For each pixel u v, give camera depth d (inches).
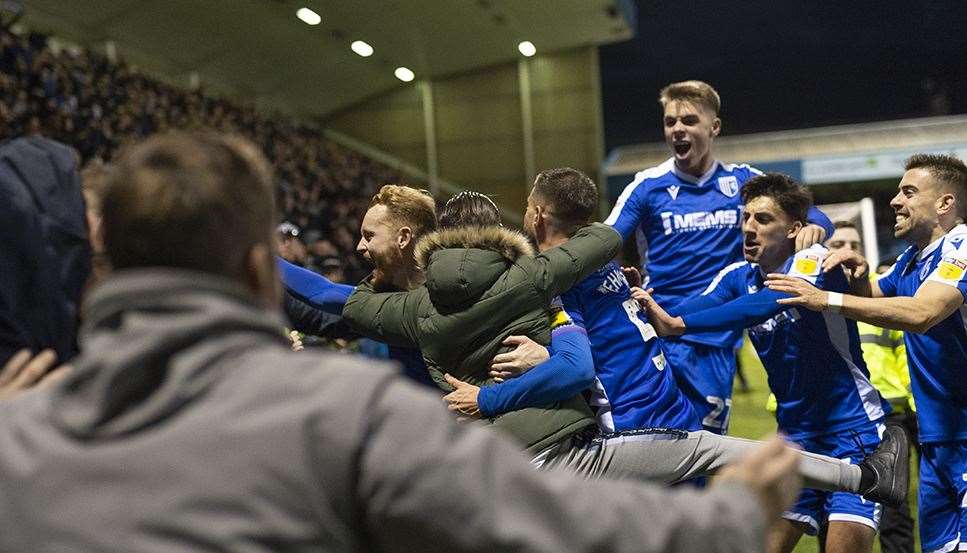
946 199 120.7
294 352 35.7
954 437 119.1
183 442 31.8
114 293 33.9
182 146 37.3
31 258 57.7
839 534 115.3
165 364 33.2
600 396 112.3
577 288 113.0
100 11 650.2
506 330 95.0
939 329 118.6
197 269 35.6
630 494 35.1
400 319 99.0
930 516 122.6
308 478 31.7
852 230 207.0
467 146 965.8
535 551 32.1
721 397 150.6
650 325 118.1
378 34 818.2
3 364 56.2
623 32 883.4
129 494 31.3
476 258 93.7
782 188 122.6
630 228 162.1
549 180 109.2
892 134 849.5
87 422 32.6
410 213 109.0
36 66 464.8
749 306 115.3
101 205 36.9
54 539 31.2
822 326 118.3
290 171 656.4
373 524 32.3
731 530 35.6
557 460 96.7
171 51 743.7
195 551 30.4
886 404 120.7
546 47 920.3
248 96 876.6
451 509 31.8
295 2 719.7
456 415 95.4
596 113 929.5
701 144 159.9
